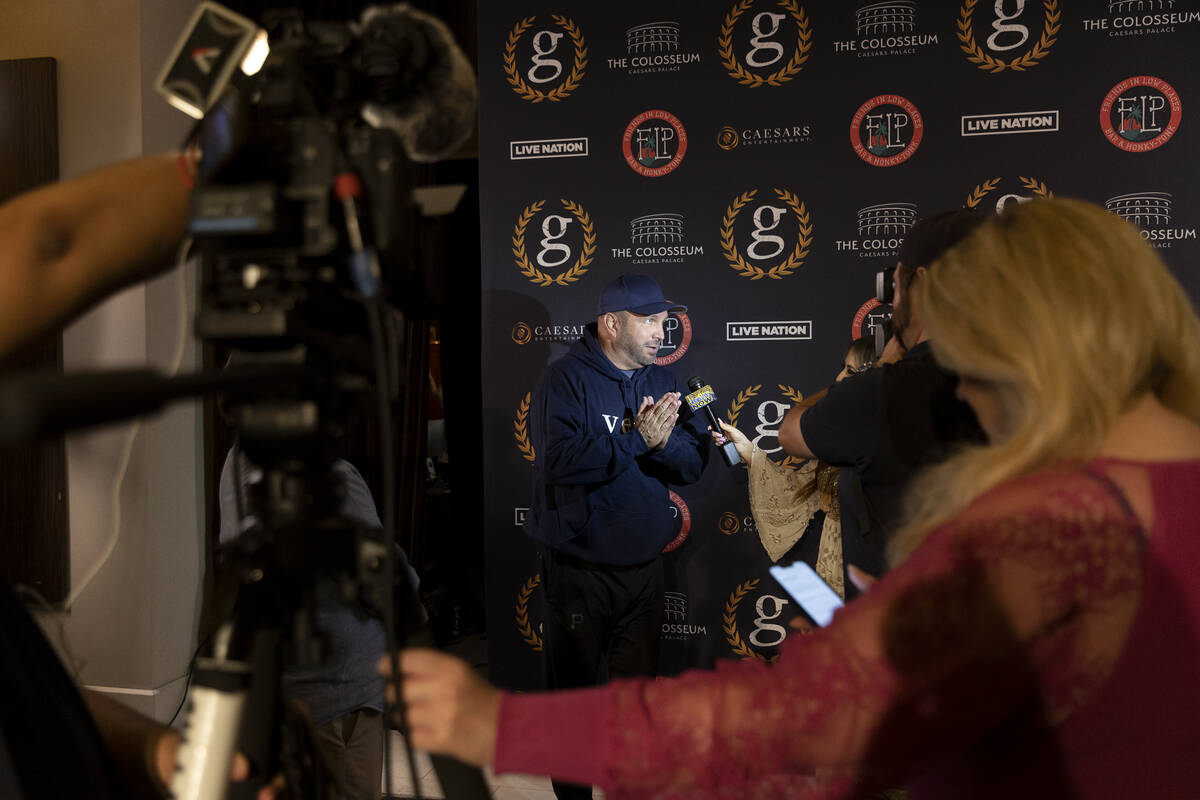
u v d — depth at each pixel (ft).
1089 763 2.03
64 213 1.84
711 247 9.74
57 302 1.82
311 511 2.13
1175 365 2.26
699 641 9.94
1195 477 2.10
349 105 2.28
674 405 9.11
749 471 9.26
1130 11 8.84
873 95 9.35
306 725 2.43
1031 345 2.19
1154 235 8.90
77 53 10.94
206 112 2.24
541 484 9.32
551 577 9.13
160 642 11.04
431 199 2.54
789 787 2.02
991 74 9.12
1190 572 1.98
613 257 9.93
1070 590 1.94
